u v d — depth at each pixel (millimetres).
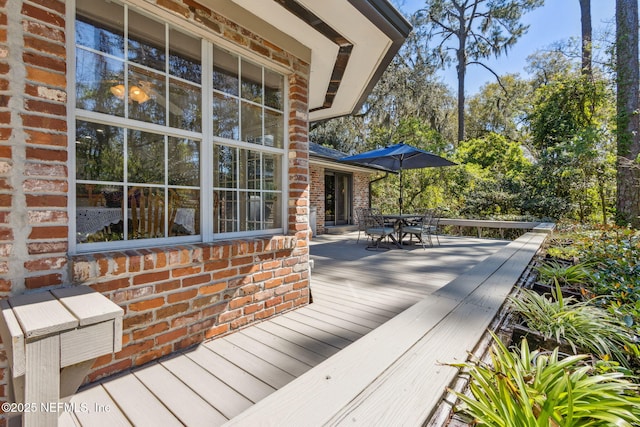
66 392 1144
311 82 3746
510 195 10039
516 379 968
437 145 13344
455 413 931
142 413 1429
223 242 2229
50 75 1479
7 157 1368
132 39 1872
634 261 2688
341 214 10719
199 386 1640
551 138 10234
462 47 15656
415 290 3465
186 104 2127
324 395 873
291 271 2756
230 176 2432
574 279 2520
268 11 2354
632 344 1482
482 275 2365
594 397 980
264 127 2656
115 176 1829
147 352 1829
